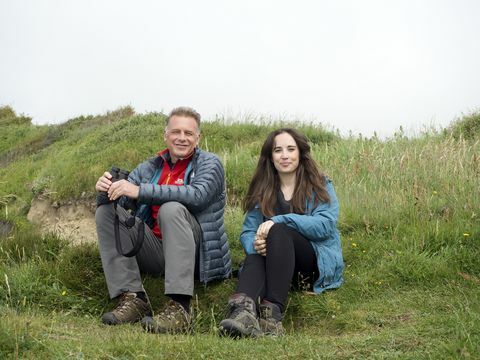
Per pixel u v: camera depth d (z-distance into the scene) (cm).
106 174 422
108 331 359
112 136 1223
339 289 439
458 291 414
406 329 331
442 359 269
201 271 436
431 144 934
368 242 533
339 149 1084
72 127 1716
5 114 2242
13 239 561
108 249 419
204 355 299
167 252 394
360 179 784
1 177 1345
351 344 311
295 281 444
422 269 455
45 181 978
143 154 1044
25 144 1709
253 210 452
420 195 606
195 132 450
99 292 462
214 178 435
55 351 292
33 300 439
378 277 455
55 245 541
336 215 433
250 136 1306
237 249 565
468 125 1191
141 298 416
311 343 318
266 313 372
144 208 452
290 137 445
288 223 416
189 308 396
